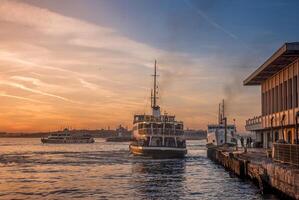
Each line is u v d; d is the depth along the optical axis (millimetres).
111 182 52375
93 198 39938
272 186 35094
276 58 50094
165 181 53094
